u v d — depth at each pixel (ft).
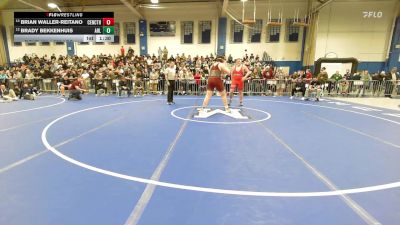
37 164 12.42
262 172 11.73
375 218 8.16
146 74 49.49
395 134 19.19
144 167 12.16
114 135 17.98
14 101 37.19
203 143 16.15
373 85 47.88
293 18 62.59
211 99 39.40
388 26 59.98
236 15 64.08
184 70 48.60
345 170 12.07
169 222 7.84
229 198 9.36
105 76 47.47
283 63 64.80
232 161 13.09
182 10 65.46
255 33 64.39
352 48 61.57
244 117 24.82
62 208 8.56
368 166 12.62
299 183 10.63
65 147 15.14
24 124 21.44
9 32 71.92
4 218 7.97
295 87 44.73
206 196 9.49
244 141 16.69
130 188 10.03
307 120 24.03
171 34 67.10
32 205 8.73
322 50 62.13
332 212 8.48
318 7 56.29
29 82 47.06
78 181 10.60
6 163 12.52
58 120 23.13
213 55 66.59
